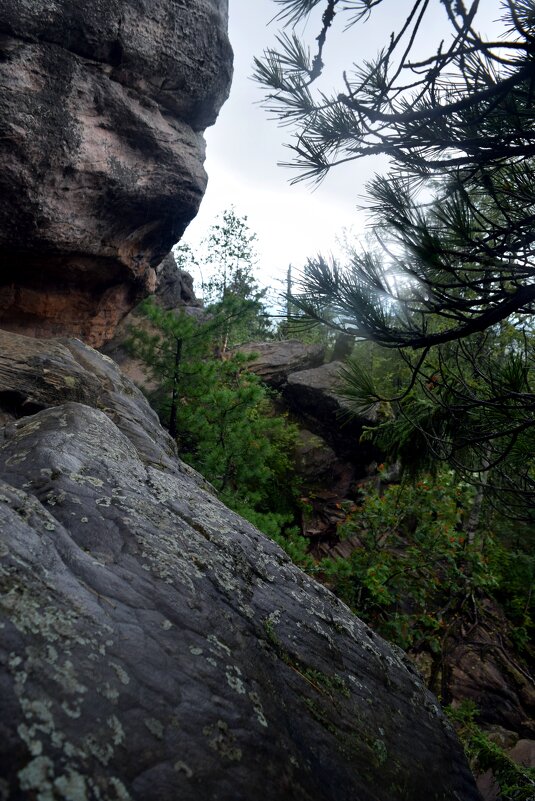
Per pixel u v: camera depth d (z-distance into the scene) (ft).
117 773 2.97
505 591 34.35
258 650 4.97
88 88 24.39
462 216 6.96
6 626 3.34
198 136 30.76
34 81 22.68
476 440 10.50
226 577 5.67
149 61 26.16
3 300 27.17
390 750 5.22
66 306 29.53
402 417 13.23
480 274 8.24
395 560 28.99
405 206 7.05
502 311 7.64
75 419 7.28
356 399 10.45
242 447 27.78
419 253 6.81
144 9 25.22
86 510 5.31
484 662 26.48
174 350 31.76
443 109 6.51
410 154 7.67
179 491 7.11
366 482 37.50
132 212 27.96
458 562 30.68
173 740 3.40
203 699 3.88
